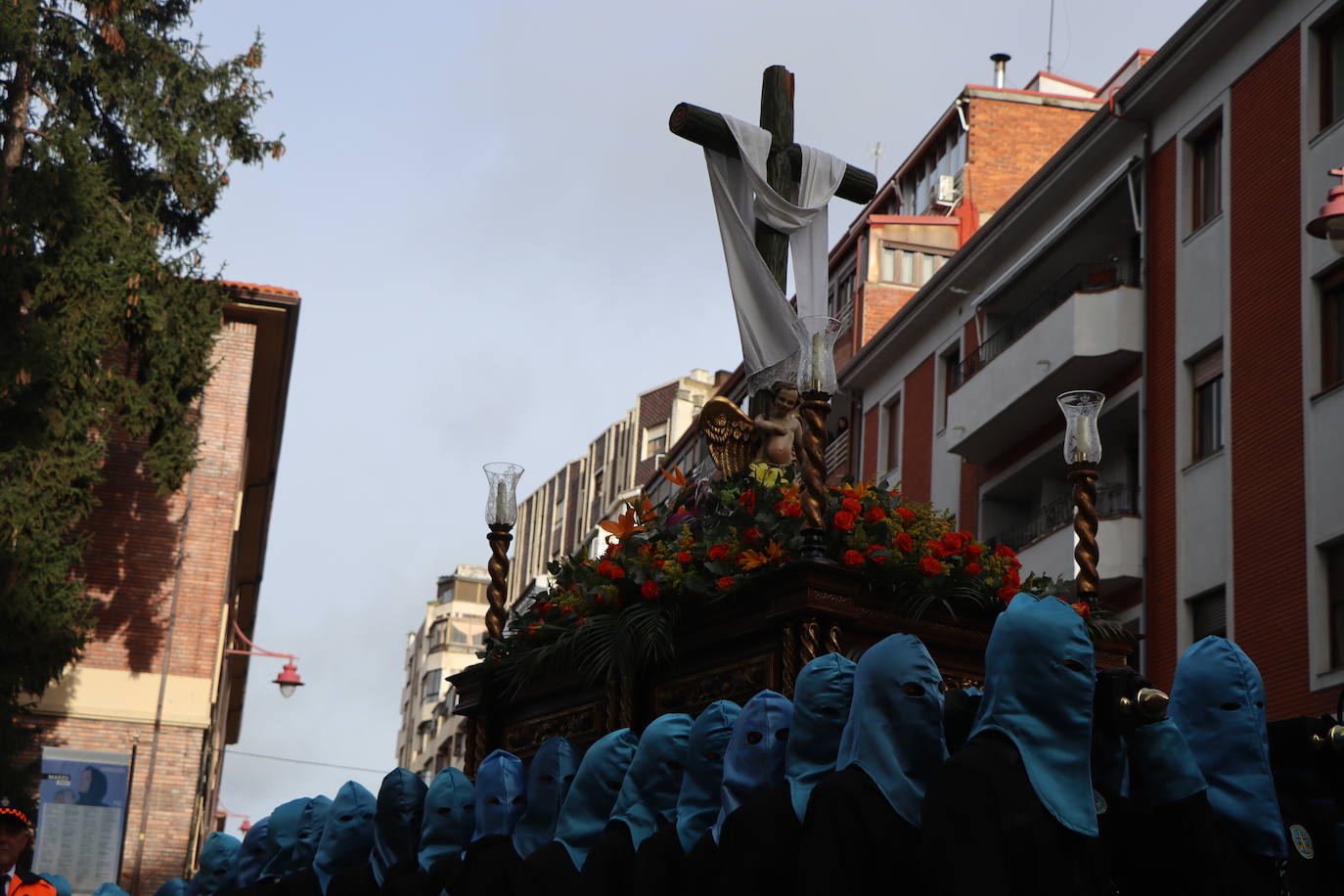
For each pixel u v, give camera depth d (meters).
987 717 4.31
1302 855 4.76
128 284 23.12
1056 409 26.08
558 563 7.57
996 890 4.02
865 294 35.97
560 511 74.56
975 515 28.91
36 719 26.48
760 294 8.19
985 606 6.24
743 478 6.89
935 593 6.05
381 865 7.17
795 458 7.38
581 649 6.93
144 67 24.66
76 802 25.12
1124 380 24.41
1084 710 4.25
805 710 4.84
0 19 23.14
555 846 5.95
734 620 6.29
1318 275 20.17
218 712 36.56
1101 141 25.09
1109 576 23.12
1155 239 23.97
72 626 22.73
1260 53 21.83
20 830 8.41
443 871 6.65
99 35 24.52
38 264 22.73
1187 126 23.42
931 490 30.91
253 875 8.54
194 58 25.50
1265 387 20.91
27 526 22.20
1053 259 27.03
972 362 29.00
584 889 5.60
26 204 22.66
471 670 8.00
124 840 26.02
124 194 25.20
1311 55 20.80
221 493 28.27
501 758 6.55
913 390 32.44
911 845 4.36
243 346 28.91
